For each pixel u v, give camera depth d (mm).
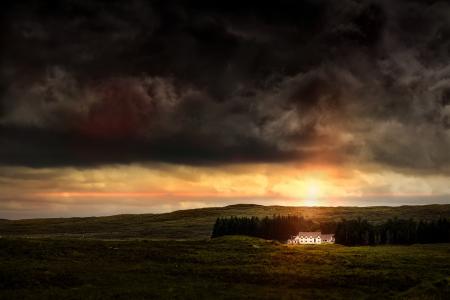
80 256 91312
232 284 71812
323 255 106312
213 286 69188
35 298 57188
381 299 62594
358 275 80750
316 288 71250
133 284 68375
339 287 72188
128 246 108125
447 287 67062
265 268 86812
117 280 70875
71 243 105750
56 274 72062
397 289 71062
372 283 74938
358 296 65375
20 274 70062
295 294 65875
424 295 62438
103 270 78688
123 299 58344
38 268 75812
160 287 66750
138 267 83500
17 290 61688
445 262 99625
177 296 61031
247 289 68125
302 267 89250
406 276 80125
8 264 77875
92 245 104938
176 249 107812
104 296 59469
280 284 73625
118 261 89188
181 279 74312
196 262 92062
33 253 89875
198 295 62250
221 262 92688
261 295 64000
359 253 116688
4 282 65375
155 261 91500
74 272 75062
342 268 89188
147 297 59812
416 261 101000
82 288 64250
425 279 78438
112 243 111500
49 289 63000
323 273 82688
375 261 99312
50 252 92188
